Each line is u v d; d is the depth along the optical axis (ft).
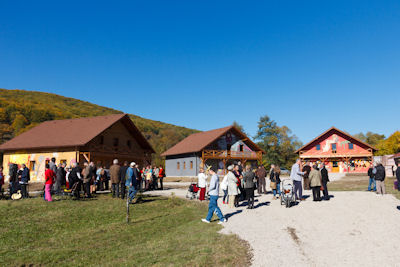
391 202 43.11
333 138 156.35
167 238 30.19
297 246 25.50
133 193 49.62
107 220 39.47
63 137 99.91
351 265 20.95
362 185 76.54
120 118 105.91
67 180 53.88
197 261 22.08
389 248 24.04
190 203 50.98
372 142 291.38
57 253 26.63
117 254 25.91
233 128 152.25
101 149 101.45
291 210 40.14
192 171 142.61
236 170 51.29
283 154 221.46
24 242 30.07
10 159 103.65
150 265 22.17
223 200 50.21
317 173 46.26
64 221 37.60
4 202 44.42
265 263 21.63
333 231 29.63
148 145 121.19
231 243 26.48
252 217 37.29
